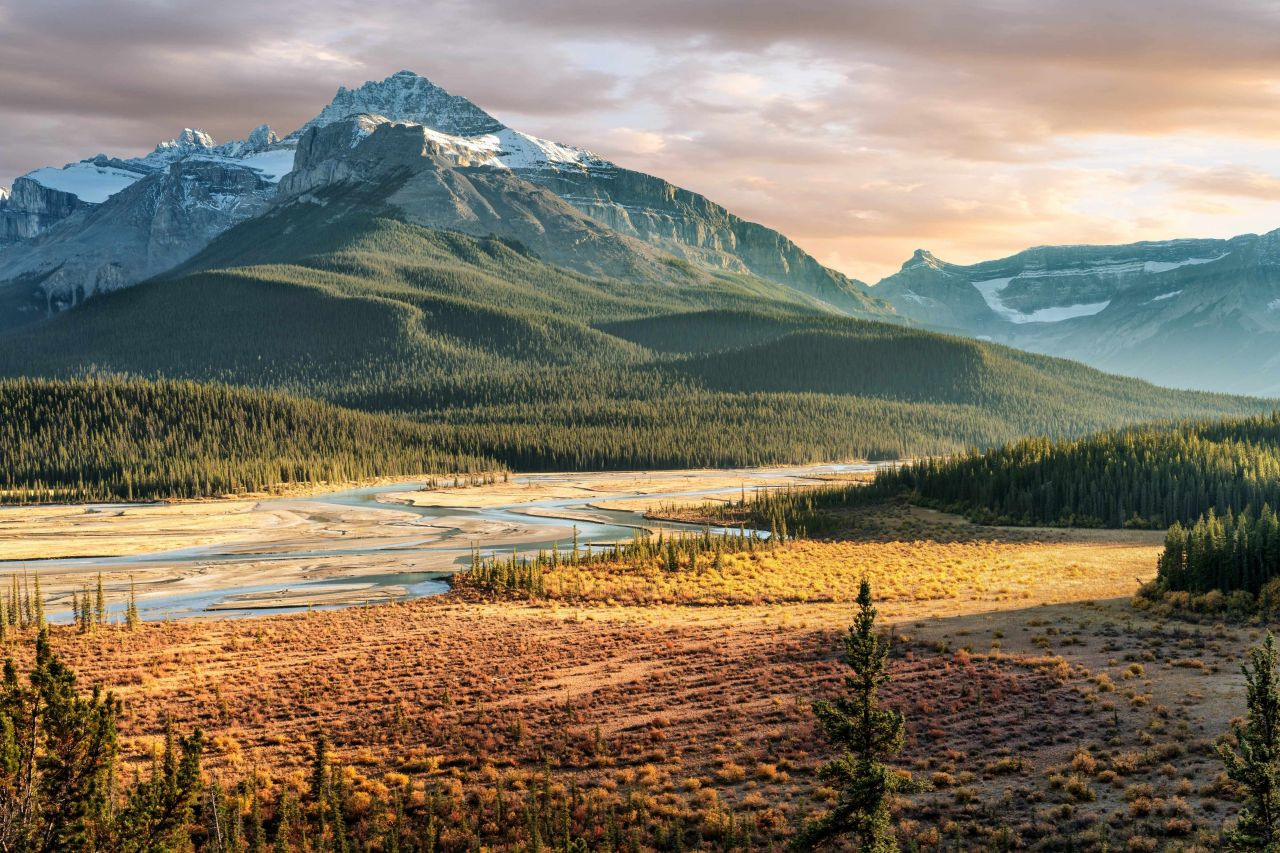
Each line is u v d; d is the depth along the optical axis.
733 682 68.88
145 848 36.62
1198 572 86.44
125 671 80.12
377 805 50.38
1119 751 48.81
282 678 77.31
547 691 70.44
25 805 34.50
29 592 128.75
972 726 55.25
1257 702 34.16
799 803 47.44
